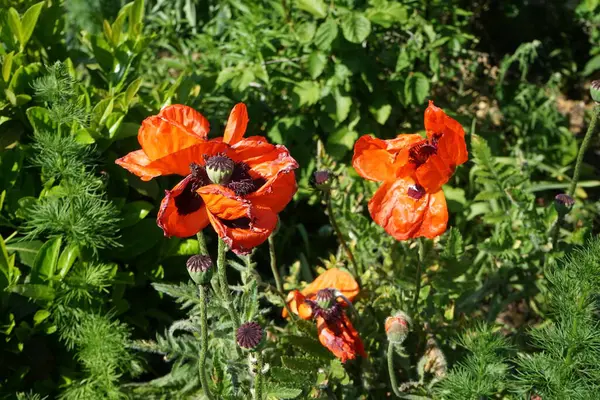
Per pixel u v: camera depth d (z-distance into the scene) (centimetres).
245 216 100
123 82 138
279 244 153
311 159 152
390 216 112
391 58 157
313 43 152
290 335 120
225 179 98
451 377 111
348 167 151
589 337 108
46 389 128
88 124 128
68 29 199
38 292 123
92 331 121
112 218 127
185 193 101
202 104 155
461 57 177
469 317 130
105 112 131
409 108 164
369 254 134
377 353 129
